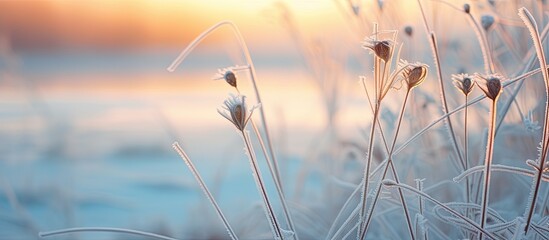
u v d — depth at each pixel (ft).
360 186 2.40
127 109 12.52
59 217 4.53
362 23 3.06
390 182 2.19
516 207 3.00
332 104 4.03
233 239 2.31
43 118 8.15
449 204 2.30
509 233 2.34
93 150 8.07
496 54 2.96
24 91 7.59
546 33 2.51
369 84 3.77
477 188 2.49
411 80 2.13
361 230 2.23
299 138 7.72
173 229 4.55
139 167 7.40
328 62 4.01
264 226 3.56
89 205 5.61
